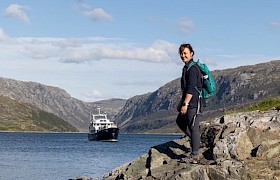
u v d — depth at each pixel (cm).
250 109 2827
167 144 1950
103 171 6088
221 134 1770
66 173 5709
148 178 1670
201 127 1998
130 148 13550
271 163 1566
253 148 1678
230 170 1519
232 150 1627
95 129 19000
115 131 18050
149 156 1909
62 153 10594
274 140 1678
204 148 1783
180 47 1530
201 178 1526
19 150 12094
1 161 7769
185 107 1505
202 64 1530
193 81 1492
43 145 15775
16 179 5003
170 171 1633
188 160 1647
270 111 2031
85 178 3978
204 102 1546
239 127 1764
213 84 1524
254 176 1506
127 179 1811
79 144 16638
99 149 12825
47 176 5325
